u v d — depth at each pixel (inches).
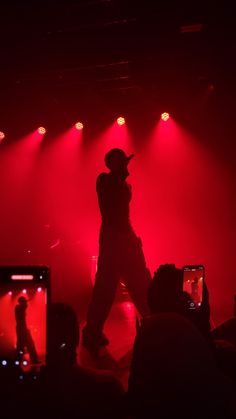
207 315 101.7
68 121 471.8
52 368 68.3
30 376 67.9
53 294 383.6
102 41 334.3
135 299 179.0
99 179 180.1
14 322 68.6
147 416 78.5
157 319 81.6
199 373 76.9
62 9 296.2
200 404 75.9
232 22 309.9
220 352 98.5
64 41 333.4
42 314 68.9
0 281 68.9
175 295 90.3
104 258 177.2
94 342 174.7
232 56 356.8
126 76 400.8
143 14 304.8
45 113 463.2
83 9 298.8
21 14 299.3
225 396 76.3
